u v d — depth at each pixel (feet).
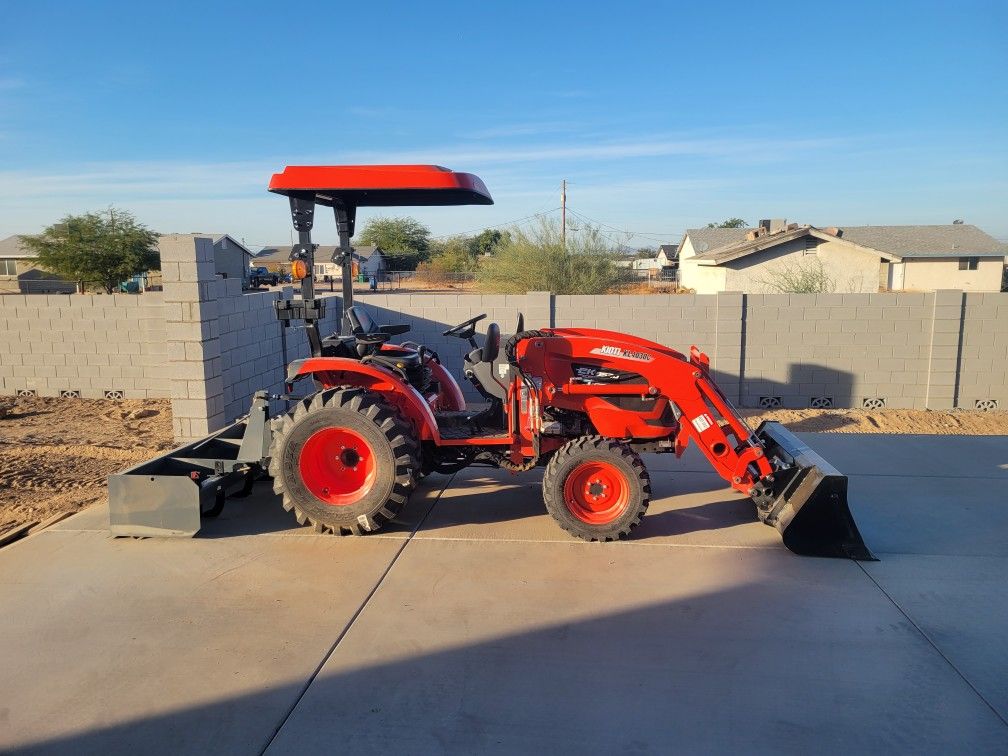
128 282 132.87
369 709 10.59
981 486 21.16
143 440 27.53
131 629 12.86
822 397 35.53
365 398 17.03
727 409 17.63
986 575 15.16
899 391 35.29
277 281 152.97
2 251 141.69
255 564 15.65
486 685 11.19
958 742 9.88
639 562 15.81
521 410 17.84
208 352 24.38
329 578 14.97
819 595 14.24
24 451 25.36
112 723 10.25
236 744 9.82
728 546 16.74
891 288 121.70
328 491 17.25
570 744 9.83
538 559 15.96
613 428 17.88
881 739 9.94
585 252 78.23
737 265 97.35
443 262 171.63
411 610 13.57
